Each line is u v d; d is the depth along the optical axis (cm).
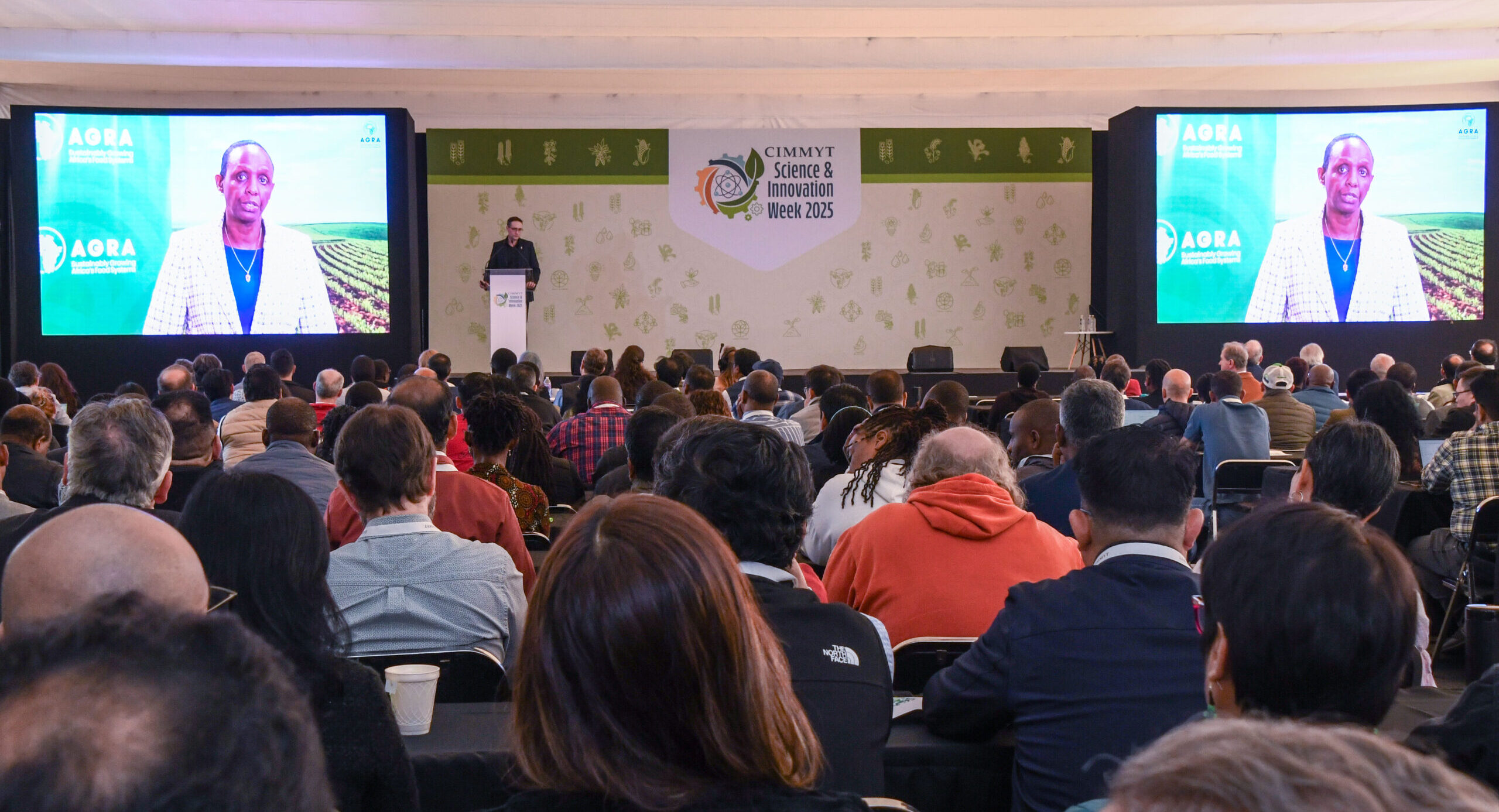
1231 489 513
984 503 241
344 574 225
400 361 1123
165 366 1104
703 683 98
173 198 1100
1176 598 175
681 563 100
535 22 1040
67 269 1090
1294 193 1155
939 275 1278
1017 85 1244
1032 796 173
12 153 1076
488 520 311
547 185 1250
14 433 380
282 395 635
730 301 1267
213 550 154
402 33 1068
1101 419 386
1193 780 42
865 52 1118
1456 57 1113
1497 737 122
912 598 233
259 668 50
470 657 219
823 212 1269
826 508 323
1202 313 1157
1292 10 1030
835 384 650
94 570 119
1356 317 1162
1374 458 260
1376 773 42
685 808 96
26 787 41
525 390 707
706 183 1261
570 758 99
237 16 1005
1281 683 111
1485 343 850
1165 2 995
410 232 1123
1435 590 439
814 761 111
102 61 1047
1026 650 172
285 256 1111
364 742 150
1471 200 1159
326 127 1108
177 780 43
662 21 1044
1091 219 1287
